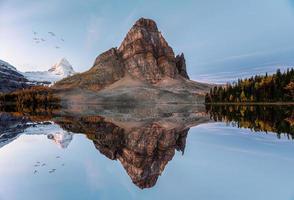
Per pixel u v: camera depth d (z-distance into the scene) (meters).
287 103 170.75
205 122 71.50
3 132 53.84
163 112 139.38
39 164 27.12
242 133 47.50
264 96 183.12
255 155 29.75
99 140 43.12
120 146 38.75
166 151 34.91
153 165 28.03
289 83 170.50
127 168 26.88
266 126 56.72
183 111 147.50
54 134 49.97
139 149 36.78
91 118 90.69
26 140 43.75
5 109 172.88
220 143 38.09
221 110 141.25
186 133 50.09
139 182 22.03
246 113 102.38
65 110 164.12
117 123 71.25
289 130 49.81
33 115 110.12
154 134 49.75
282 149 32.97
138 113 129.38
